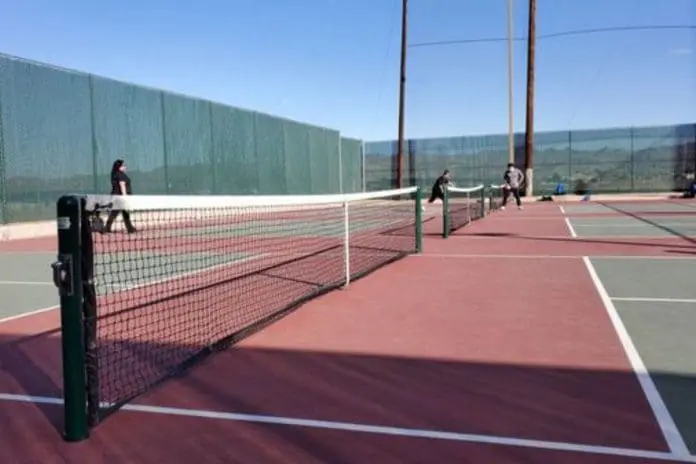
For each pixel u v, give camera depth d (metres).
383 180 42.84
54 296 8.48
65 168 18.08
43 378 4.84
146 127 21.34
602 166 38.16
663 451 3.41
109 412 4.05
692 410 3.95
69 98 18.22
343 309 7.04
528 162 35.28
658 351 5.20
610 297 7.40
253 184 28.08
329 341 5.71
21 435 3.80
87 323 3.82
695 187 34.75
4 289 9.09
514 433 3.67
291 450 3.52
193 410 4.11
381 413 4.02
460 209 26.52
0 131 16.19
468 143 40.81
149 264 10.55
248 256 11.87
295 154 32.22
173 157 22.67
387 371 4.84
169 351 5.38
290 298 7.58
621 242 13.16
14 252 13.91
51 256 13.12
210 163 24.91
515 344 5.50
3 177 16.30
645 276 8.82
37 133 17.25
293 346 5.57
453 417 3.92
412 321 6.42
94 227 3.91
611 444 3.50
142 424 3.91
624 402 4.11
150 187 21.47
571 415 3.91
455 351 5.33
